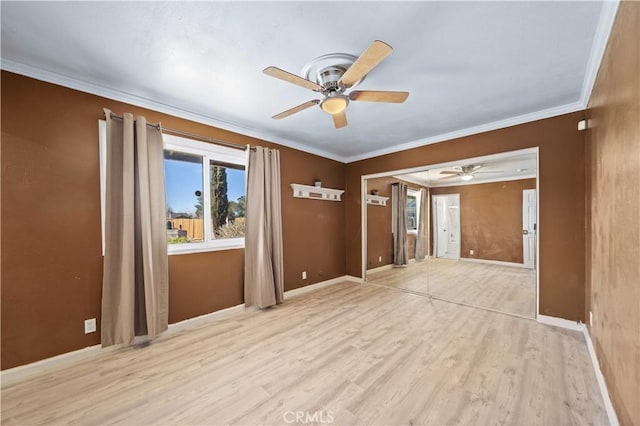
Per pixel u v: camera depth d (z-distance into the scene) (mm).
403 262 4285
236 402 1597
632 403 1148
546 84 2232
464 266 3777
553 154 2703
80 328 2088
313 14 1441
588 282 2326
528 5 1380
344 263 4801
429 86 2260
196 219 2898
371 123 3123
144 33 1589
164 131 2615
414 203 4191
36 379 1820
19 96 1880
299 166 4023
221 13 1429
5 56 1787
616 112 1404
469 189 3715
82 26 1521
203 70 2002
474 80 2166
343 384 1760
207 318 2863
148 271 2299
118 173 2223
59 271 2014
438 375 1844
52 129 2006
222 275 3016
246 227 3143
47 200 1979
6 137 1836
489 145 3160
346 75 1635
